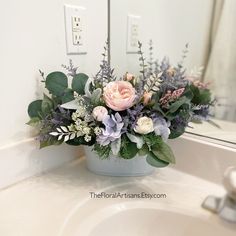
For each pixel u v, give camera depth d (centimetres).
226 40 84
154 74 57
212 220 43
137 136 48
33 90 56
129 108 49
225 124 68
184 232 48
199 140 58
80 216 45
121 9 71
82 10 62
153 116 50
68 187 54
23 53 53
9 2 49
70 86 61
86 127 49
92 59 67
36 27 54
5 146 53
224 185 36
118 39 73
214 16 84
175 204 49
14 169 55
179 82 60
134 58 77
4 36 49
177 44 85
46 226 42
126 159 52
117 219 48
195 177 59
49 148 60
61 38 59
